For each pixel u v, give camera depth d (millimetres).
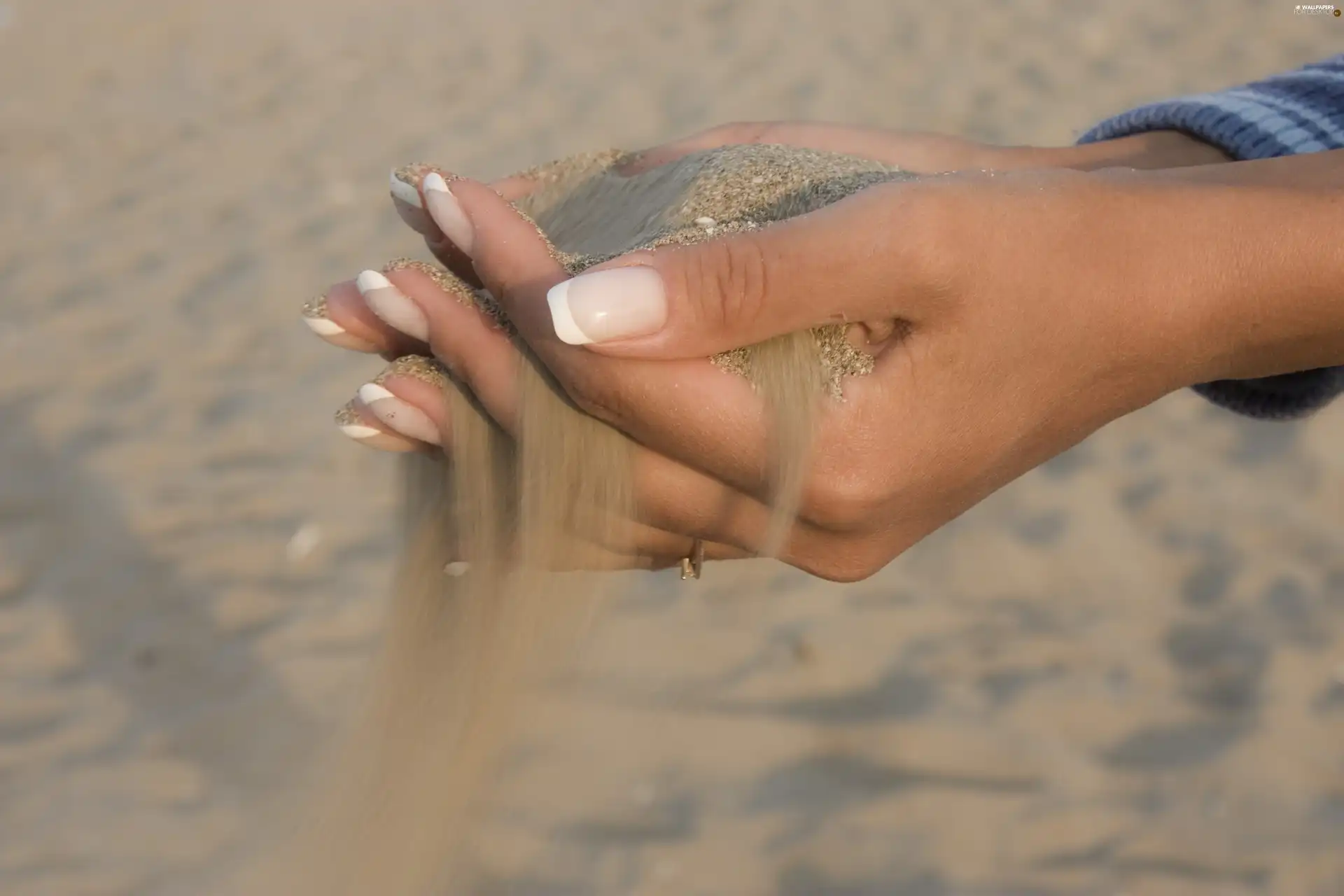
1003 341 504
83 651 959
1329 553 947
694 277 495
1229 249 506
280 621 968
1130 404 524
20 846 807
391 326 533
